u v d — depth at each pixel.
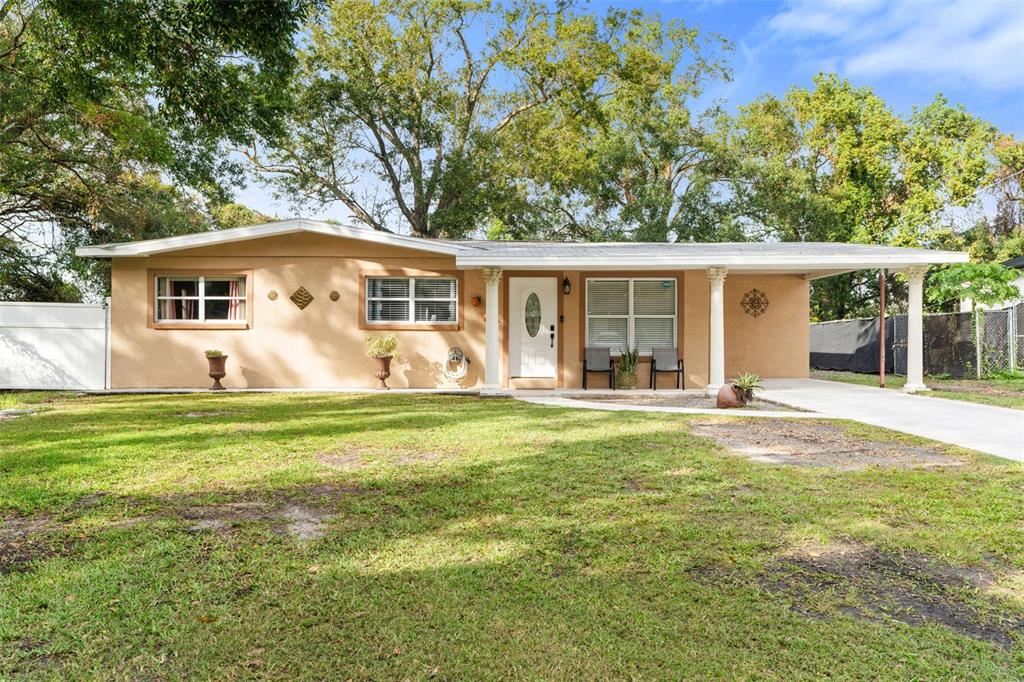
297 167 24.62
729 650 2.29
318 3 12.02
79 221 17.92
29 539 3.42
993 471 5.05
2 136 15.18
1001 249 26.91
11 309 12.58
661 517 3.81
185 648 2.29
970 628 2.48
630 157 26.55
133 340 12.62
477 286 12.95
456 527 3.64
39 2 12.82
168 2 11.31
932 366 15.52
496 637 2.38
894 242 26.45
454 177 23.83
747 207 26.34
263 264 12.77
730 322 15.27
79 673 2.12
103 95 13.64
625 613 2.57
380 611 2.58
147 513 3.89
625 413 8.80
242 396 11.32
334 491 4.41
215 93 13.02
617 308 13.16
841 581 2.92
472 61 25.05
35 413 8.75
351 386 12.78
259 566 3.05
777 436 6.78
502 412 8.88
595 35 23.19
